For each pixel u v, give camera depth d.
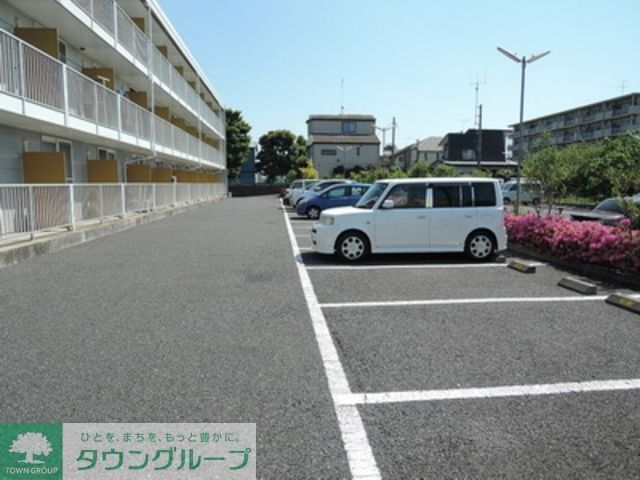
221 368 3.85
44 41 11.41
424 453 2.70
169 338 4.55
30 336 4.59
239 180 61.81
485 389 3.51
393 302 5.95
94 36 13.39
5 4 11.04
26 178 11.26
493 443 2.80
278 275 7.63
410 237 8.99
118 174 15.54
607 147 27.95
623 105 57.22
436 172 30.88
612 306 5.76
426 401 3.32
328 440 2.83
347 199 18.92
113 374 3.71
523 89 15.34
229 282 7.07
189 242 11.54
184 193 23.98
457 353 4.21
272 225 16.11
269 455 2.67
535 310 5.59
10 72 8.77
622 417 3.11
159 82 19.44
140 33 17.16
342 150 58.03
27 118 9.57
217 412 3.14
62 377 3.65
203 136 37.78
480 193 9.11
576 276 7.62
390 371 3.82
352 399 3.34
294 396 3.38
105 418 3.05
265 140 53.69
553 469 2.55
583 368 3.89
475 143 60.06
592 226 8.43
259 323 5.05
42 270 7.88
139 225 15.66
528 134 75.69
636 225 7.61
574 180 27.41
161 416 3.08
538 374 3.77
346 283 7.05
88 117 12.52
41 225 9.53
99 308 5.59
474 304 5.86
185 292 6.43
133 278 7.31
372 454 2.68
